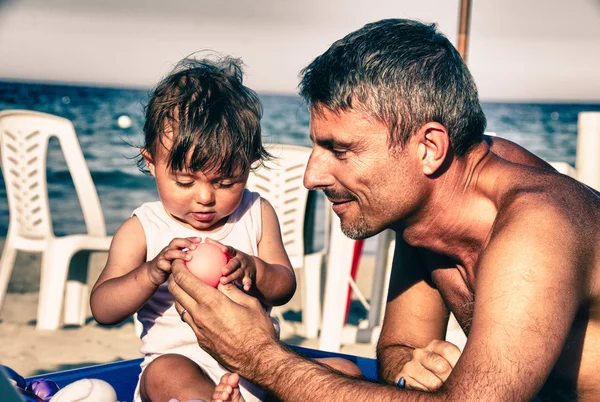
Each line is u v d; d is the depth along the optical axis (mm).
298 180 5445
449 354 2186
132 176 15859
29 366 5133
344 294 4887
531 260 1749
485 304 1761
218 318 2014
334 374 1922
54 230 11164
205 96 2410
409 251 2617
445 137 1992
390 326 2650
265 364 1979
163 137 2320
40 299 5859
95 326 6102
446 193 2088
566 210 1853
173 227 2477
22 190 5660
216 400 2002
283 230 5508
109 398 2299
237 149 2332
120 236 2475
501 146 2490
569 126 40656
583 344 2010
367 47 2008
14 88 52250
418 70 1983
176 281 2074
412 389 1812
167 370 2260
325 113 2031
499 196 2039
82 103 41125
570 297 1754
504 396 1669
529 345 1690
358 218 2117
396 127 1987
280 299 2482
